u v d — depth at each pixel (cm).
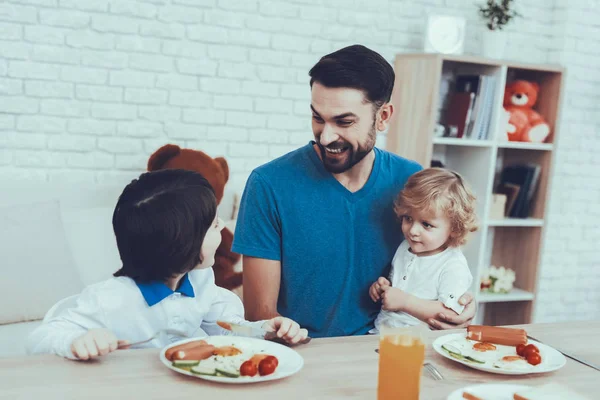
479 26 358
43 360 113
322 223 166
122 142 290
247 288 169
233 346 121
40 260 233
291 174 167
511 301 370
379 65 151
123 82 287
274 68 316
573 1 370
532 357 124
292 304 170
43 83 274
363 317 174
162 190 130
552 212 386
